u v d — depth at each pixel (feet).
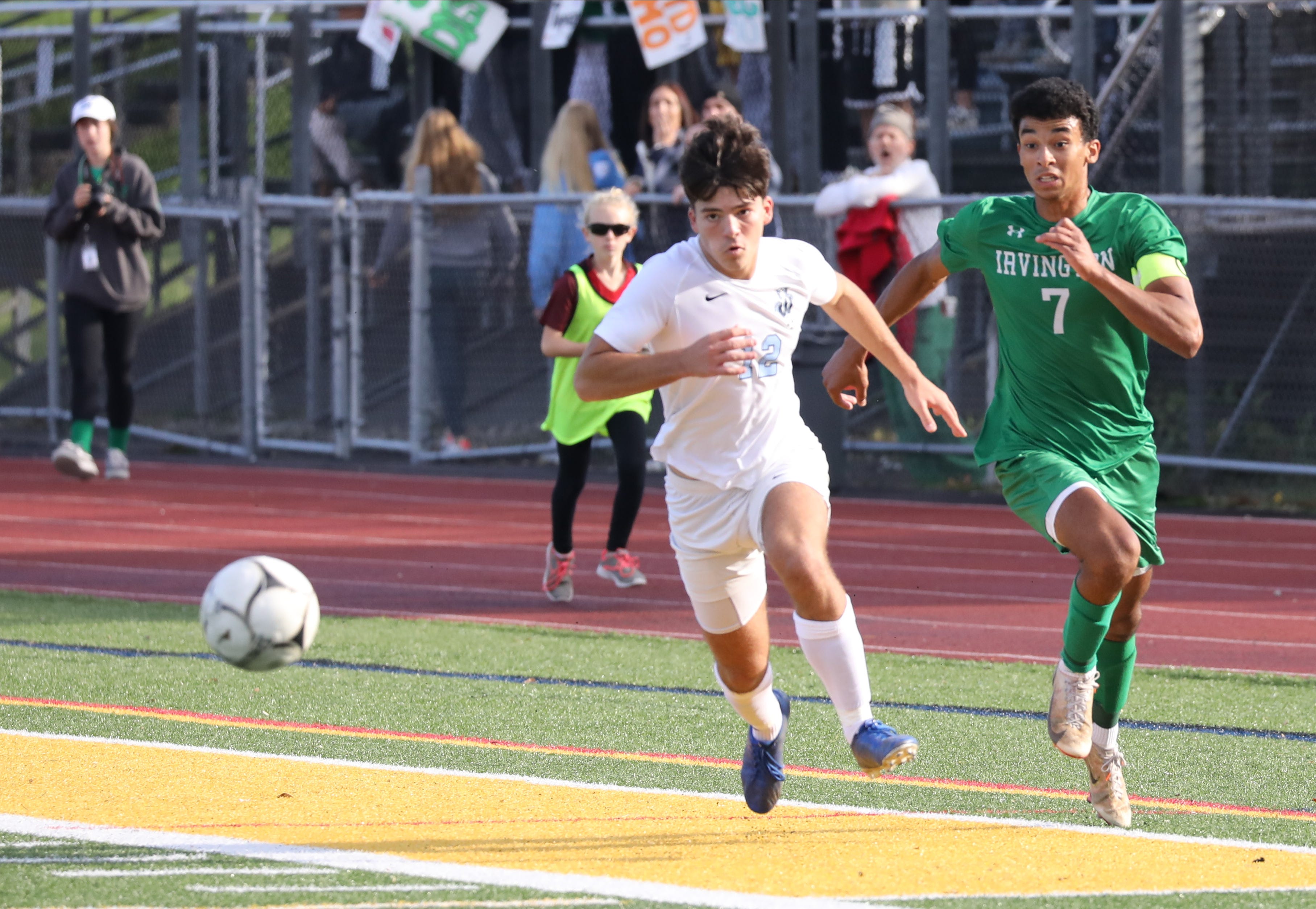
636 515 102.22
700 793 54.60
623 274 95.50
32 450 176.24
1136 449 53.83
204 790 53.98
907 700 72.64
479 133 184.75
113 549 117.19
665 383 45.60
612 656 81.92
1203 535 125.90
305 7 184.24
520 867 45.70
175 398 178.19
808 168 166.71
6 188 196.75
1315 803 54.60
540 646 84.48
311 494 146.51
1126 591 52.03
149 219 144.15
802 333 146.41
